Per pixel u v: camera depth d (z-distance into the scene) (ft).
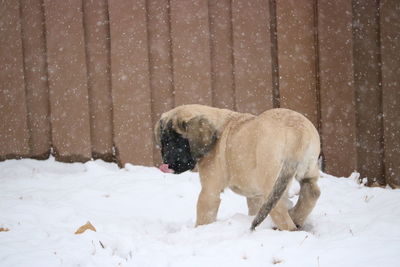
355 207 25.11
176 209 26.40
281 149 18.40
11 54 34.27
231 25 33.50
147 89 33.47
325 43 32.86
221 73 33.73
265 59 33.40
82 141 34.01
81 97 33.96
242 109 33.45
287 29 33.19
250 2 33.22
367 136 33.40
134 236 20.08
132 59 33.50
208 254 16.94
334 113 32.99
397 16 32.48
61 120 34.17
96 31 33.96
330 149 33.01
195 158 20.67
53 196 27.48
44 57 34.45
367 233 18.34
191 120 20.63
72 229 20.95
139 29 33.40
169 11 33.47
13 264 16.16
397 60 32.63
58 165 33.76
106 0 33.83
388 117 32.76
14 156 34.60
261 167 18.69
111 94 33.88
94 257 16.93
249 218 20.70
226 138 20.36
